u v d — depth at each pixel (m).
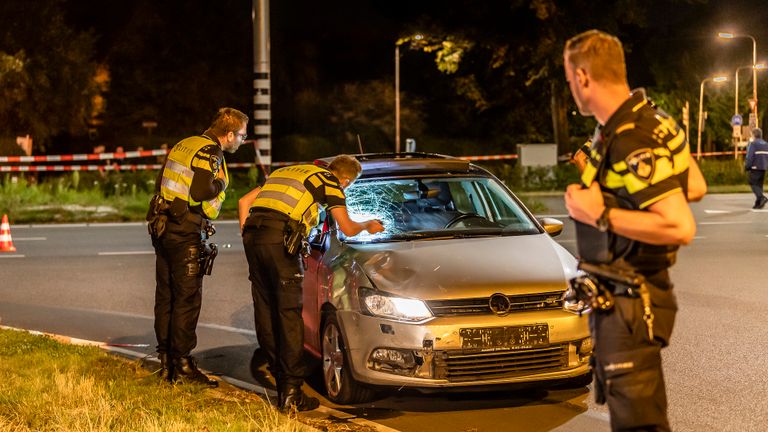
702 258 13.96
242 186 26.19
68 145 42.25
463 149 48.25
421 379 6.22
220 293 11.48
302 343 6.49
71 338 8.80
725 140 49.38
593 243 3.68
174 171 6.91
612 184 3.59
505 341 6.22
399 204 7.54
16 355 7.70
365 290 6.47
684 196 3.65
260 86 20.59
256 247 6.46
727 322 9.39
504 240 7.05
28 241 16.81
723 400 6.75
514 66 37.19
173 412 6.08
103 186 26.16
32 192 24.14
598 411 6.53
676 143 3.62
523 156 31.30
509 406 6.68
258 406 6.29
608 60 3.61
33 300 11.20
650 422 3.61
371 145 47.38
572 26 34.78
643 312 3.58
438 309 6.26
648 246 3.59
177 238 6.93
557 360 6.35
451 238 7.15
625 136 3.54
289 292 6.43
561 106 37.88
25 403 6.20
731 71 49.97
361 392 6.63
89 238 17.22
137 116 44.91
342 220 6.43
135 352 8.35
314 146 46.22
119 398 6.45
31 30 33.47
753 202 24.20
